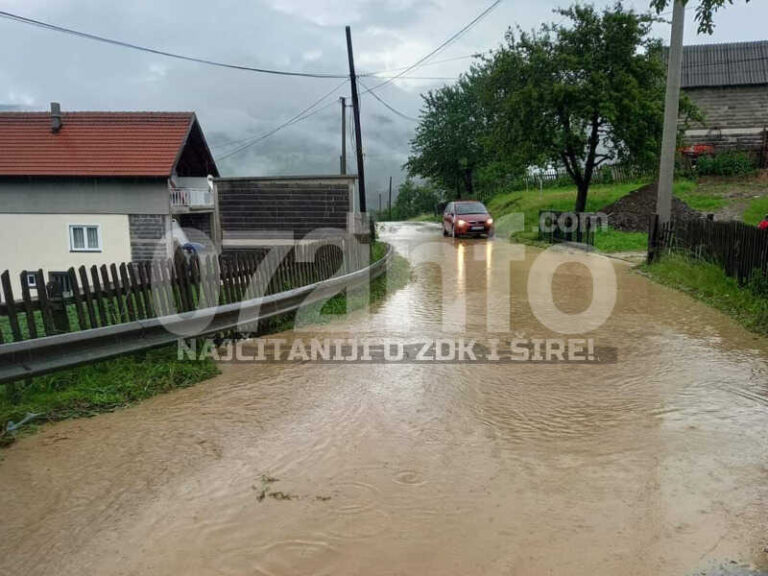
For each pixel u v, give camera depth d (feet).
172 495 13.12
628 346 25.48
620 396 19.29
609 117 71.67
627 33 74.69
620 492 13.08
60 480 13.87
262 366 23.20
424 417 17.65
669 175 50.70
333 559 10.76
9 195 72.69
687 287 39.14
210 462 14.76
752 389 19.84
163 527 11.85
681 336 27.17
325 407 18.58
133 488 13.47
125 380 20.22
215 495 13.11
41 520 12.16
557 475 13.91
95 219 73.05
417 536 11.47
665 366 22.52
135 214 72.90
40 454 15.26
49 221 73.26
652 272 46.29
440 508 12.49
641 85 76.64
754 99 108.17
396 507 12.55
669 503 12.60
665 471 14.05
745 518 12.00
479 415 17.76
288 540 11.36
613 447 15.40
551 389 20.07
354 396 19.57
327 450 15.42
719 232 39.83
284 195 62.39
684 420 17.17
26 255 73.97
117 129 78.54
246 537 11.48
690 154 103.50
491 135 88.28
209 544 11.27
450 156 144.36
